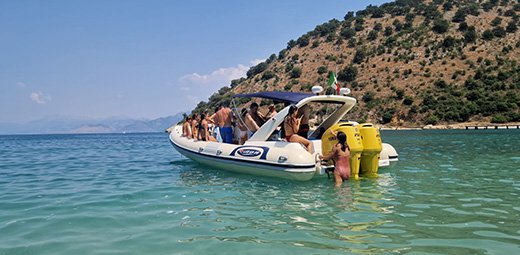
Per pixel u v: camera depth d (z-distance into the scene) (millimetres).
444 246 3699
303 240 3943
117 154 16281
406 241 3859
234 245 3826
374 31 92375
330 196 6129
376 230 4258
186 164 11305
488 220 4625
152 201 5922
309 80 83125
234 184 7391
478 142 20359
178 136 11734
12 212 5285
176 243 3918
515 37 73500
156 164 11453
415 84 67812
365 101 68375
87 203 5820
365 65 80250
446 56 73750
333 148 7270
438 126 53562
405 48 81375
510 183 7250
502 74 60375
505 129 43062
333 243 3830
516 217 4758
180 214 5098
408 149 16250
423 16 95000
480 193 6285
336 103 8453
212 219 4832
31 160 13359
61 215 5098
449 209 5191
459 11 88125
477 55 71375
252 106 9031
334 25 105688
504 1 91312
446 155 13164
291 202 5734
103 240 4051
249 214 5051
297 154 7242
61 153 17359
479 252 3529
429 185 7047
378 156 8031
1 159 13828
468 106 55250
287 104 8859
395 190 6570
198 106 77062
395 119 60781
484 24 82875
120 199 6086
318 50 96000
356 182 7391
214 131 10836
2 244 3959
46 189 7090
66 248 3816
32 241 4047
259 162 7793
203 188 7004
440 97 60625
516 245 3715
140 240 4031
